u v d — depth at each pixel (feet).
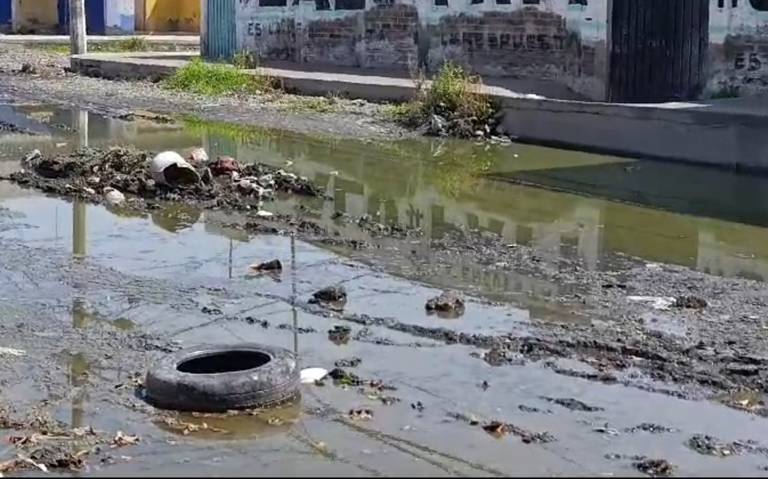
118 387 18.83
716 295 24.98
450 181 40.52
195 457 15.85
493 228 32.45
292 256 28.35
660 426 17.33
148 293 24.72
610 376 19.45
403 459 15.83
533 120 50.96
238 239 30.22
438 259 28.27
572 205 36.22
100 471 15.34
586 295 24.90
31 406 17.94
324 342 21.30
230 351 19.25
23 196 35.55
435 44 68.49
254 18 83.51
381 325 22.40
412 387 18.86
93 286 25.23
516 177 41.57
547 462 15.84
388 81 64.03
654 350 20.77
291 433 16.81
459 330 22.04
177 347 20.97
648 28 54.85
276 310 23.48
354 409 17.79
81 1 87.35
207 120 57.21
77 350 20.76
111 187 36.19
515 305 23.99
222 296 24.53
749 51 53.21
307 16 78.89
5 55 98.22
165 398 17.94
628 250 29.78
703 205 36.24
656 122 45.65
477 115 52.54
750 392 18.85
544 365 20.06
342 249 29.22
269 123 55.98
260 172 38.75
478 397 18.42
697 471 15.70
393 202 36.29
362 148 48.32
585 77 57.21
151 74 76.95
